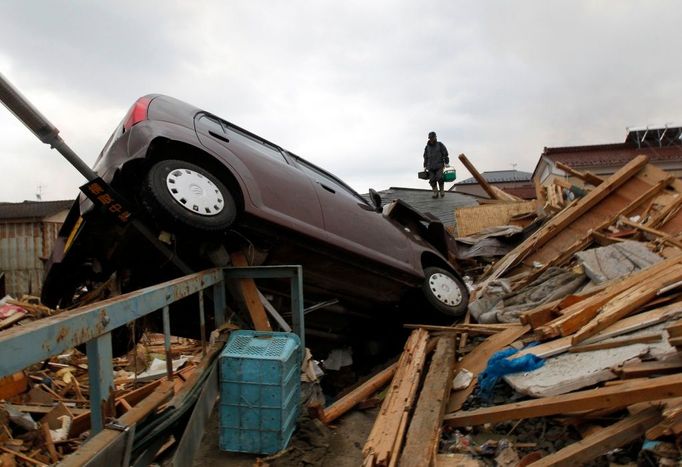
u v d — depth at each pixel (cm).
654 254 518
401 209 618
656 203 738
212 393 270
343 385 537
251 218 351
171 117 354
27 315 722
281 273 339
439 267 587
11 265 1642
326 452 302
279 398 278
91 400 181
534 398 302
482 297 610
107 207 295
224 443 285
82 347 452
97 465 149
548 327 374
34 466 294
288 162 463
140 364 659
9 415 339
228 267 347
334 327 507
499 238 1021
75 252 363
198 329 445
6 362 129
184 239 329
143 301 222
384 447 278
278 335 309
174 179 309
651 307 367
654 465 219
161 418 217
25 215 1816
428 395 344
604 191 786
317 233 395
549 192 1073
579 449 238
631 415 250
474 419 309
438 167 1536
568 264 679
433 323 549
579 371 307
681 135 2925
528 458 255
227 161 351
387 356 571
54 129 275
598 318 361
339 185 541
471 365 412
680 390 230
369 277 468
